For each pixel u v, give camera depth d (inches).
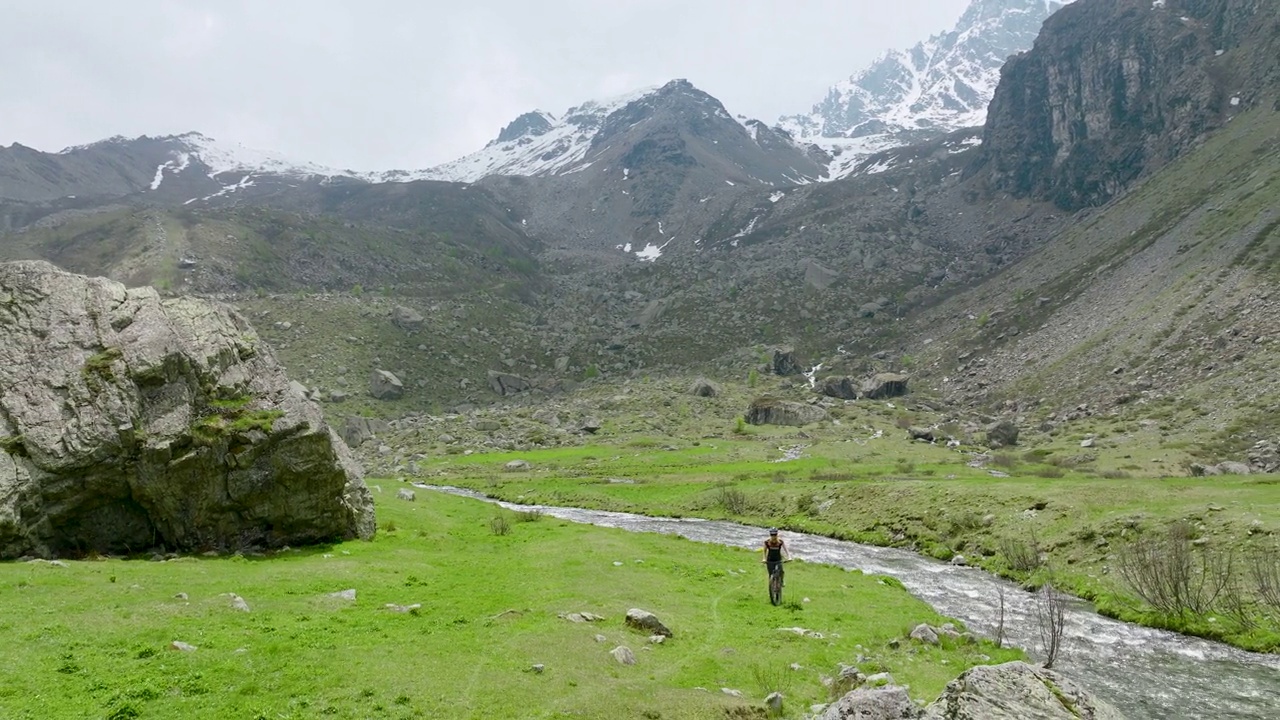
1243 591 1242.6
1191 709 868.6
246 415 1459.2
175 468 1327.5
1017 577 1609.3
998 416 5128.0
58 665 674.2
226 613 892.0
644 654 858.8
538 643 833.5
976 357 6624.0
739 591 1270.9
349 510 1593.3
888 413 5669.3
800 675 828.0
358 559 1366.9
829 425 5290.4
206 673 679.1
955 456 3956.7
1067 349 5669.3
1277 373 3710.6
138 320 1427.2
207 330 1530.5
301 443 1473.9
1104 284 6451.8
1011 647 1072.8
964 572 1711.4
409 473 4200.3
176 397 1389.0
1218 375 4069.9
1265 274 4756.4
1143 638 1165.1
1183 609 1237.1
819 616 1123.3
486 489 3567.9
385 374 7111.2
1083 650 1101.7
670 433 5383.9
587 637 871.1
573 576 1286.9
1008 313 7160.4
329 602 995.9
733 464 4015.8
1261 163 6432.1
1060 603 1157.1
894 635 1050.1
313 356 7372.1
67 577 1014.4
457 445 5211.6
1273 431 3169.3
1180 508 1644.9
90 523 1280.8
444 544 1643.7
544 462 4397.1
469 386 7755.9
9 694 602.2
